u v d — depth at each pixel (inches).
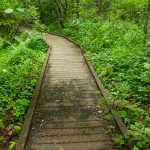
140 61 142.1
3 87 107.3
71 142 69.5
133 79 120.2
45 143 69.0
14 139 71.2
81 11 324.2
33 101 93.5
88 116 84.9
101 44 192.4
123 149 66.1
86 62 161.8
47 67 150.2
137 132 66.0
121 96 101.9
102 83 119.1
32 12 200.8
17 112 85.0
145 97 102.0
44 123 80.0
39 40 223.8
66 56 182.9
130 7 317.4
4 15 164.2
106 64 146.6
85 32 252.1
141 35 207.2
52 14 408.8
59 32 330.3
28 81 117.0
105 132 74.6
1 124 77.9
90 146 67.6
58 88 113.2
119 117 80.9
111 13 309.1
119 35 217.3
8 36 200.2
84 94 106.0
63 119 82.7
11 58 151.5
